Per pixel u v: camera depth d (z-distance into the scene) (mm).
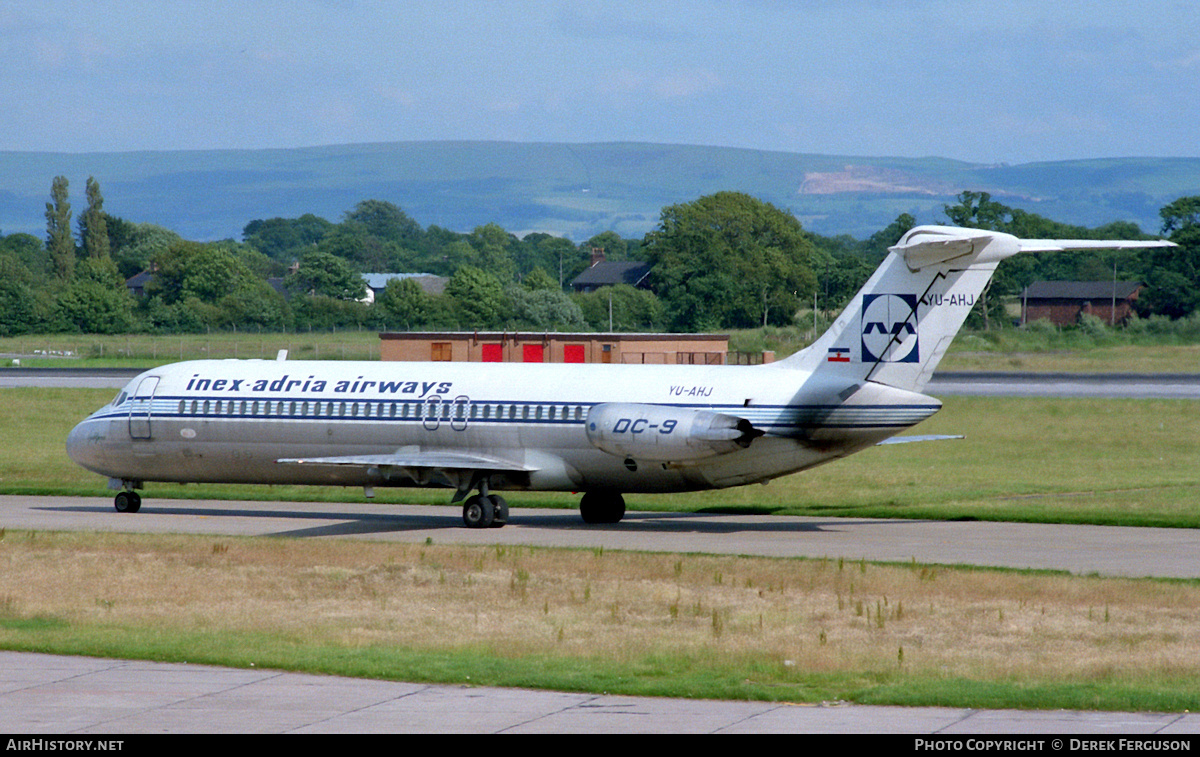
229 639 67500
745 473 113625
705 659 63219
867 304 110062
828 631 70562
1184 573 90188
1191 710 53594
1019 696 55344
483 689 57406
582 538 109688
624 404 114250
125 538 105188
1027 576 86500
